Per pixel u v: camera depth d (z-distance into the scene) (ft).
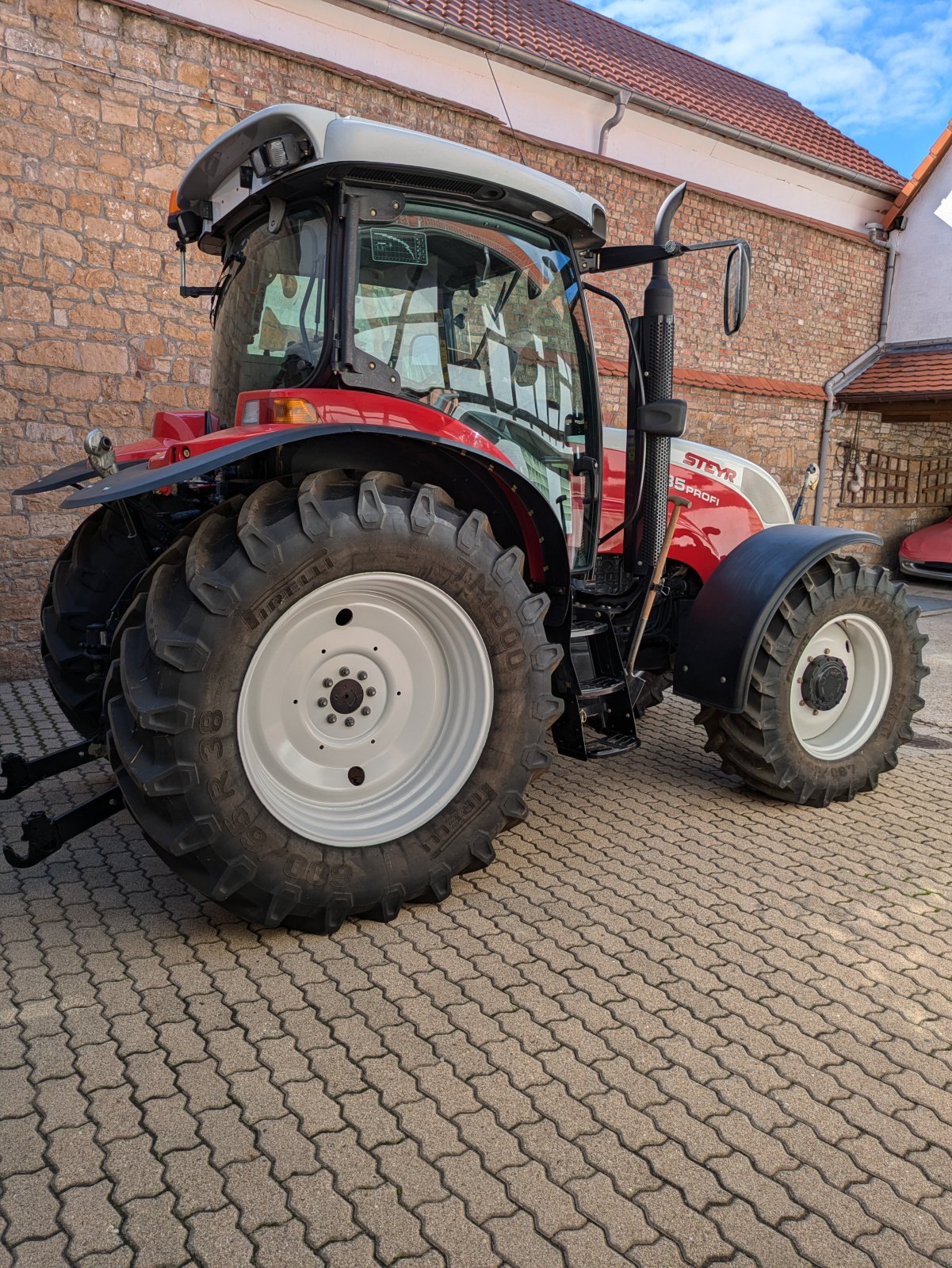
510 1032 7.39
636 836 11.42
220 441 8.10
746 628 11.50
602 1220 5.59
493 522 9.93
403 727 9.29
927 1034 7.54
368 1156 6.03
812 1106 6.65
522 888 9.93
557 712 9.52
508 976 8.19
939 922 9.42
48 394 18.43
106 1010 7.53
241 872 8.07
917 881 10.34
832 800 12.84
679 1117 6.49
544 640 9.34
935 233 38.55
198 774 7.73
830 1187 5.91
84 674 11.78
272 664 8.41
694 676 11.89
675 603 13.35
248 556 7.79
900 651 12.78
